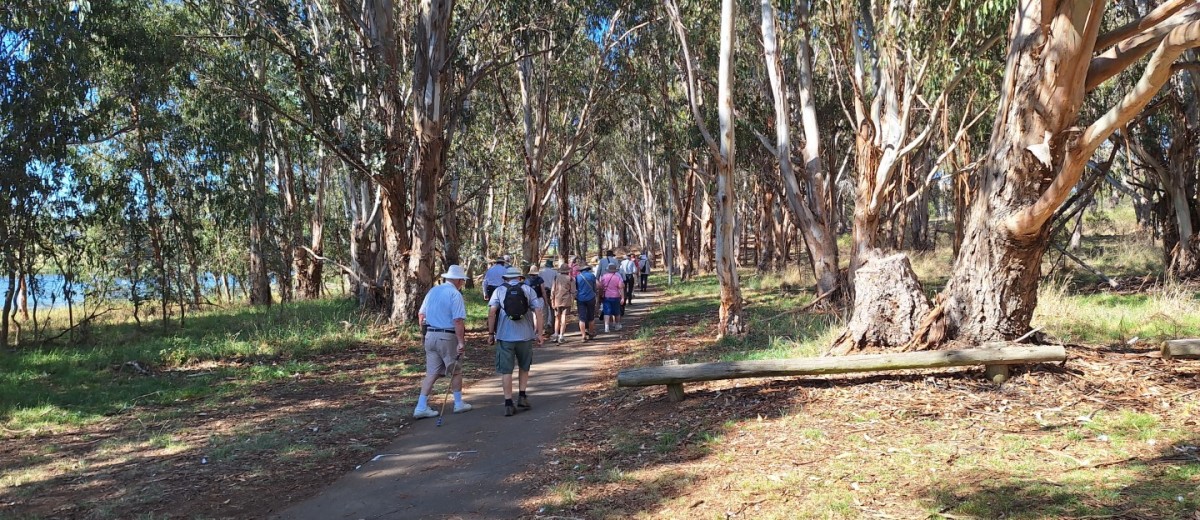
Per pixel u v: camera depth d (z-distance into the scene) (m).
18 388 9.59
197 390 9.68
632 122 35.22
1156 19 6.28
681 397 7.13
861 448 5.14
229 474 5.77
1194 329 9.05
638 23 23.33
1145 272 20.08
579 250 59.50
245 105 19.64
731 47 12.36
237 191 18.88
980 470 4.52
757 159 25.36
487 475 5.48
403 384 10.02
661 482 4.87
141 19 17.14
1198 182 17.28
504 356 7.67
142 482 5.58
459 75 20.28
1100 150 23.92
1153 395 5.86
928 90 14.74
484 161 28.45
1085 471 4.38
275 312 20.39
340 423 7.55
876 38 14.22
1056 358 6.34
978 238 6.93
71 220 15.16
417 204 16.75
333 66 15.79
